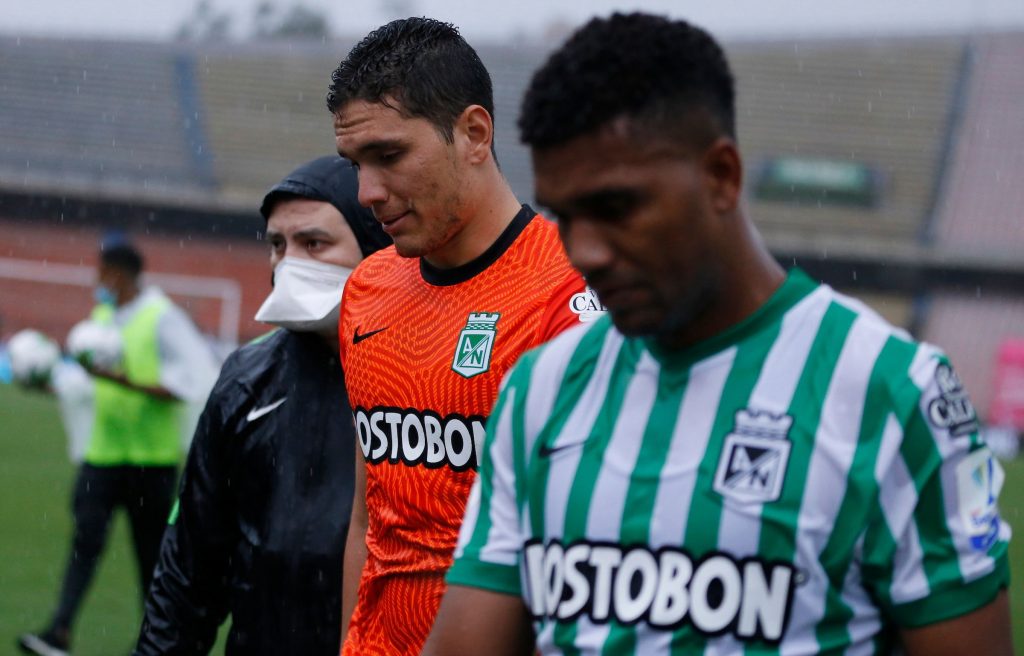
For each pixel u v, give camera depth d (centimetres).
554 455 158
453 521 238
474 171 239
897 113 2731
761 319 153
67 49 2973
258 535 296
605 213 144
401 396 243
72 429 616
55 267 2481
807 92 2808
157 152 2781
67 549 760
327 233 297
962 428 148
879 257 2405
